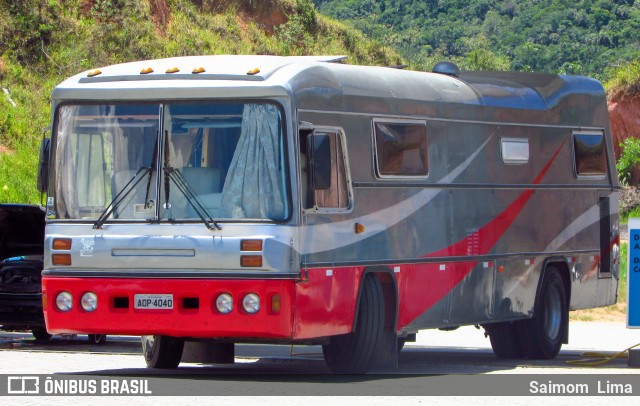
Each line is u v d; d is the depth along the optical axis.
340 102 15.48
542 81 20.62
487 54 81.25
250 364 18.38
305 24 63.88
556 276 20.55
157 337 16.53
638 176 54.44
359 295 15.59
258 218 14.24
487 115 18.73
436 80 18.06
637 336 25.05
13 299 21.55
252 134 14.42
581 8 142.88
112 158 14.89
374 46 67.75
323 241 14.76
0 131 41.31
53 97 15.34
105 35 49.69
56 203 15.13
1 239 22.77
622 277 33.75
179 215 14.46
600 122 22.03
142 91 14.77
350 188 15.45
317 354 20.66
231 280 14.14
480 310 18.39
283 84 14.37
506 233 19.05
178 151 14.62
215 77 14.65
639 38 132.38
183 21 55.53
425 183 17.09
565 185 20.75
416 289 16.83
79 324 14.79
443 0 149.75
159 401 12.67
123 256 14.57
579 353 21.44
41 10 48.91
